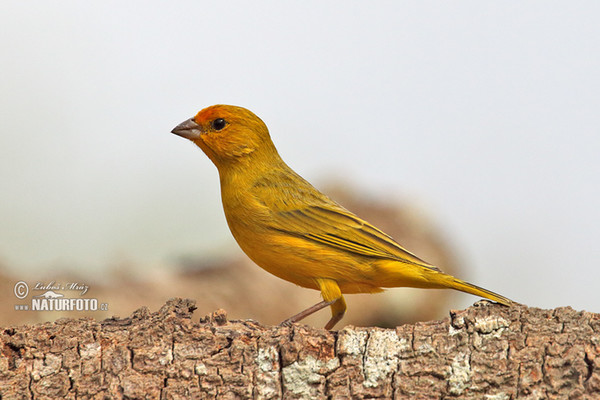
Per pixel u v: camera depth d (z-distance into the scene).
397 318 16.30
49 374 9.15
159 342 9.24
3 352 9.21
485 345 9.02
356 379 9.05
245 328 9.53
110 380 9.13
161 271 15.70
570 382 8.77
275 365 9.13
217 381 9.11
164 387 9.10
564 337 8.95
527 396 8.80
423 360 9.04
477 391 8.90
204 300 15.13
